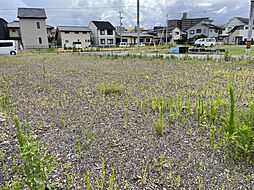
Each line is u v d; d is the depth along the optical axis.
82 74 6.46
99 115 3.16
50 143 2.35
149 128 2.71
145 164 1.99
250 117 2.33
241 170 1.87
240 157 2.02
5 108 3.40
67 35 40.88
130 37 51.50
